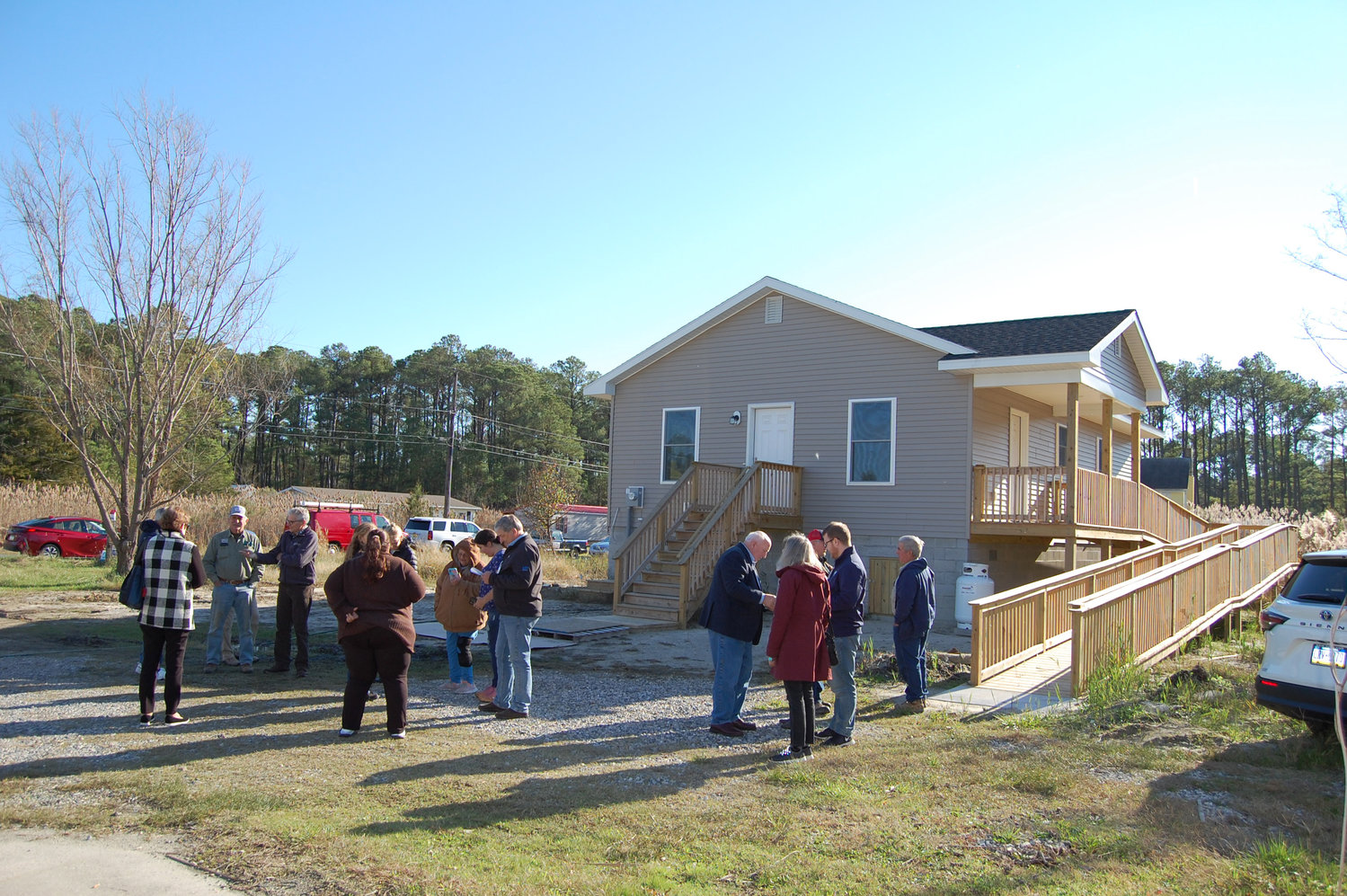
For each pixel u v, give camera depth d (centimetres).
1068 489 1473
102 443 3591
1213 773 600
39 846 446
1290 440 6631
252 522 3172
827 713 790
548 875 413
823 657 652
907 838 475
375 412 8731
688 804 529
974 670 924
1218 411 6925
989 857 448
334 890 396
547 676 975
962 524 1570
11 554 2606
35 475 4372
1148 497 1867
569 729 726
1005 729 736
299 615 917
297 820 482
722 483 1753
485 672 983
